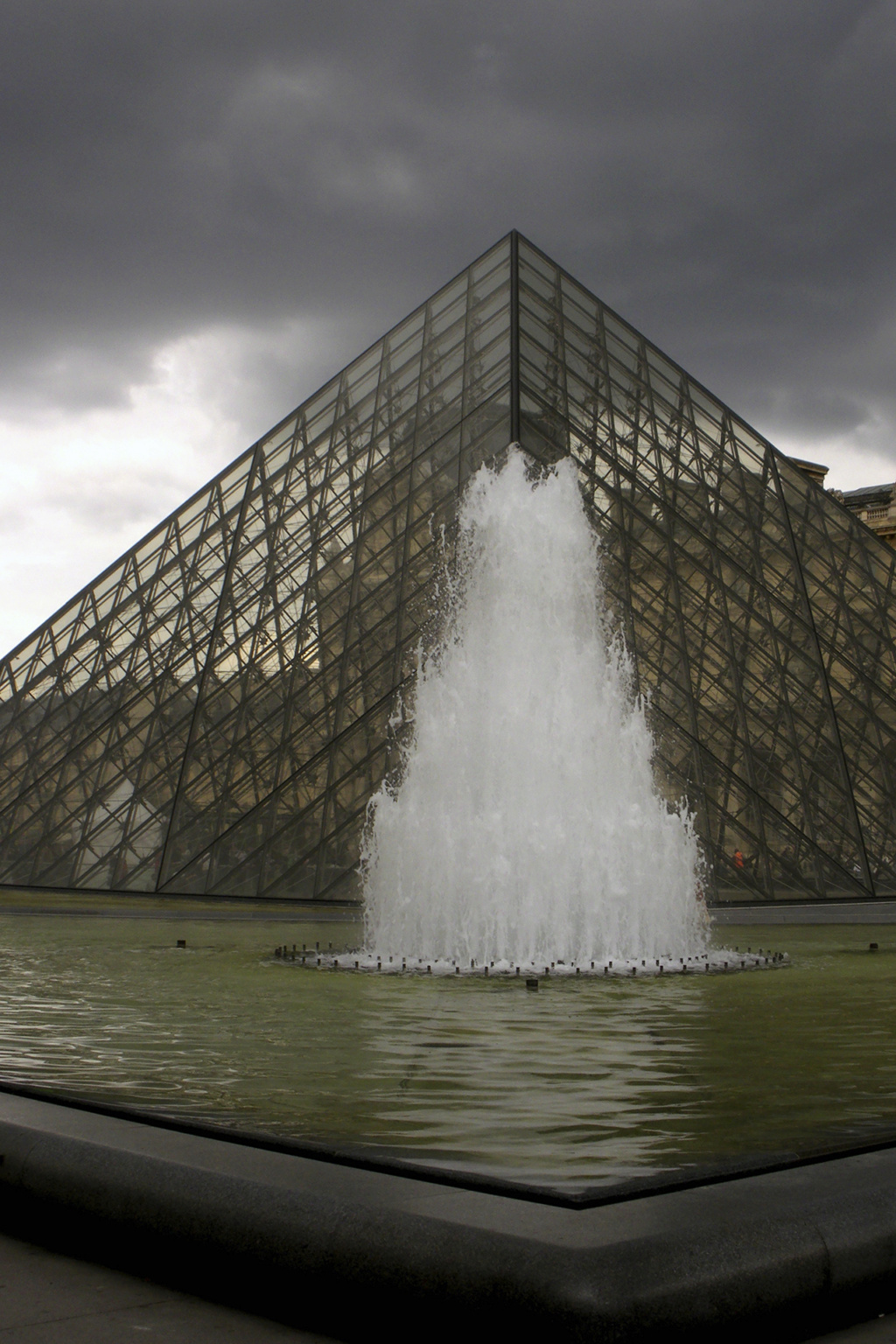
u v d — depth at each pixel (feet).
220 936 86.38
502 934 73.87
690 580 135.54
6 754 143.84
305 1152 20.21
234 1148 20.34
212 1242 17.29
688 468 147.02
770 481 152.15
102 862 128.98
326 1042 37.22
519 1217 16.10
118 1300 17.03
